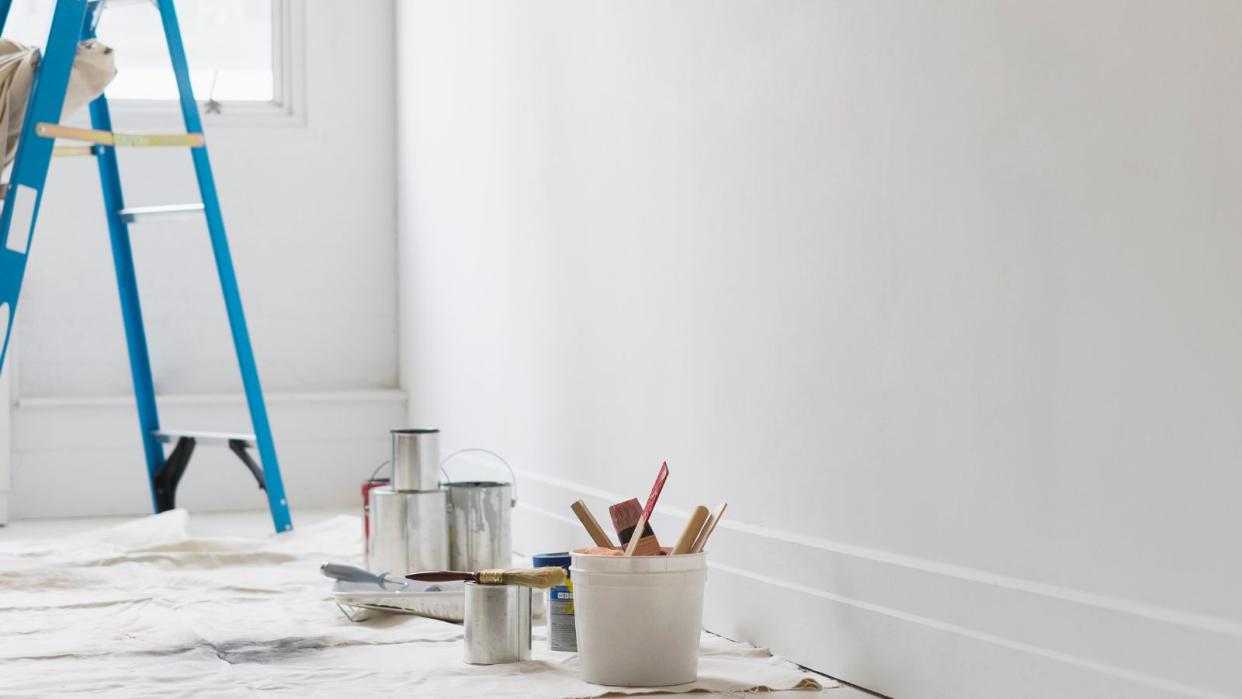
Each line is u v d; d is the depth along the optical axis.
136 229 4.47
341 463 4.57
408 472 2.73
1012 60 1.53
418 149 4.38
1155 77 1.32
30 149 2.99
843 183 1.87
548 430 3.08
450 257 3.97
